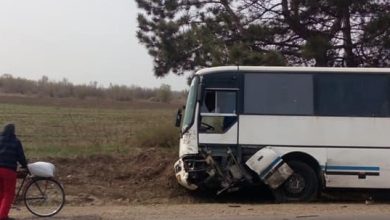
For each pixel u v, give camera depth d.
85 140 25.67
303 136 15.63
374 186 15.62
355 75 15.80
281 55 21.31
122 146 22.97
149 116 39.06
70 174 18.58
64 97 92.56
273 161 15.49
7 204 11.59
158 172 18.81
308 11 21.39
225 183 15.73
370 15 21.00
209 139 15.67
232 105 15.73
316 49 20.44
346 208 14.34
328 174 15.62
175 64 23.52
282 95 15.75
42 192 12.55
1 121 38.78
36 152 21.33
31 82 98.75
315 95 15.73
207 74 15.81
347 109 15.71
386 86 15.77
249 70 15.83
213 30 22.94
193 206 14.95
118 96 92.12
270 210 13.75
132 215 12.78
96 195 17.08
